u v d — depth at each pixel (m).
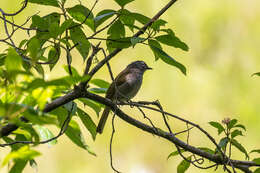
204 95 13.24
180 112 12.89
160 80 13.15
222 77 13.69
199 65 13.86
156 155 12.38
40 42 5.27
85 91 5.29
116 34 5.57
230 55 14.02
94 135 5.48
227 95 13.40
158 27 5.07
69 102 5.20
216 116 12.94
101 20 5.29
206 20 14.45
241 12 14.72
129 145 12.40
